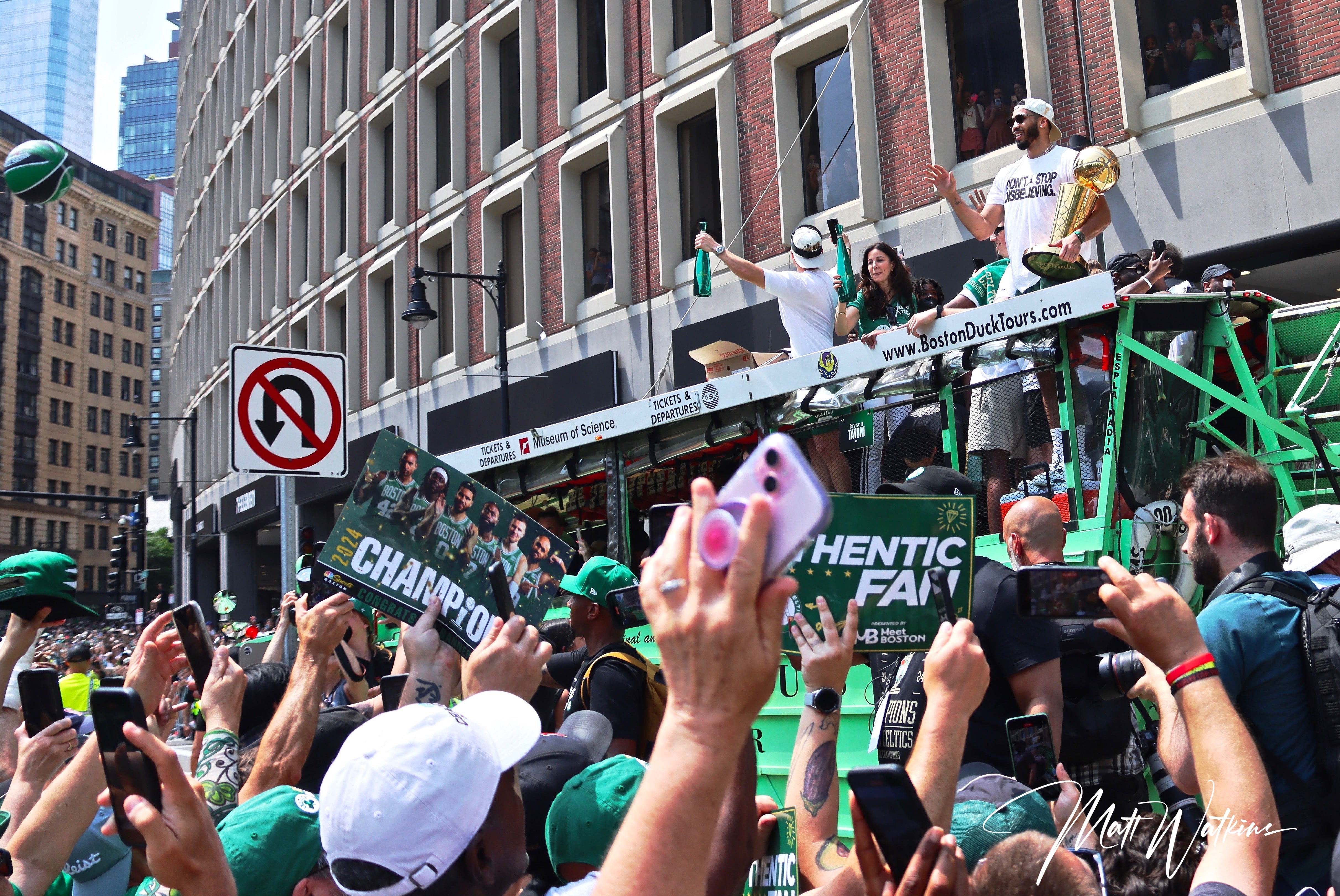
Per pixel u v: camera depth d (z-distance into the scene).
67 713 2.62
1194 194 11.28
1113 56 11.94
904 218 13.89
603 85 18.83
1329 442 4.91
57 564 3.16
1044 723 2.31
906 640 2.34
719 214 16.83
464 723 1.68
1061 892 1.62
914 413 5.27
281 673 3.53
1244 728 1.71
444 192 22.30
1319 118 10.44
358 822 1.56
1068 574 1.86
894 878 1.40
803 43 15.09
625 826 1.12
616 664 3.81
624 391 17.77
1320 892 2.34
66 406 78.69
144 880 2.54
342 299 26.58
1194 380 4.72
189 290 40.69
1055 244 6.43
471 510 2.91
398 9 24.11
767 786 4.60
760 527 1.05
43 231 77.38
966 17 13.63
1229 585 2.59
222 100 35.91
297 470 5.39
